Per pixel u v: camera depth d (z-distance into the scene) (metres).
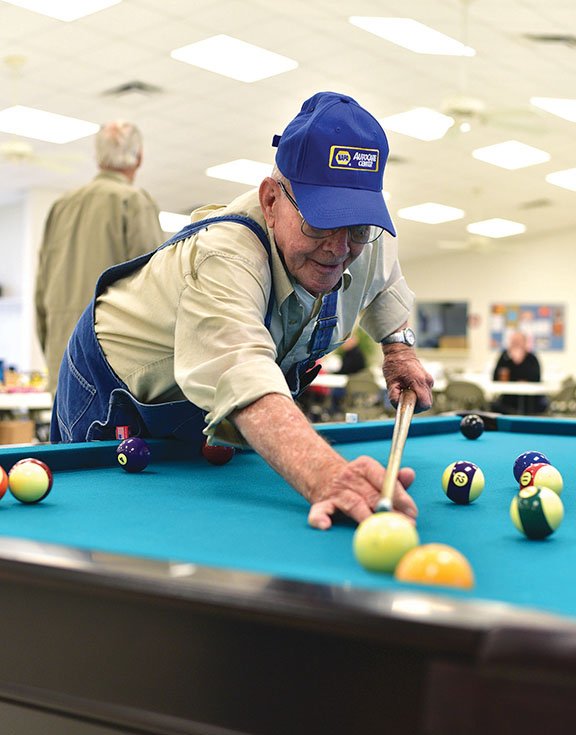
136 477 1.83
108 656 0.88
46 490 1.49
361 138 1.60
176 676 0.85
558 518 1.24
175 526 1.29
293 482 1.34
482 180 12.44
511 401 10.52
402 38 7.43
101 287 2.11
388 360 2.40
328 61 7.87
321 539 1.19
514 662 0.65
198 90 8.53
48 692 0.92
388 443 2.55
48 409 6.60
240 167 11.40
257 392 1.42
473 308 17.95
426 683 0.70
